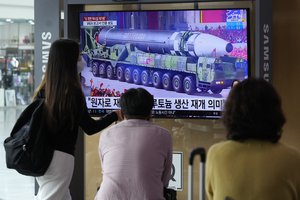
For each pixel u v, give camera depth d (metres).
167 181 4.29
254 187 2.83
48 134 4.45
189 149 6.48
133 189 3.94
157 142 4.07
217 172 2.95
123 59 6.25
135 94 4.23
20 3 23.89
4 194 8.75
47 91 4.43
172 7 6.27
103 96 6.34
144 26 6.17
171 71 6.12
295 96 6.31
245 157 2.89
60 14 6.36
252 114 2.86
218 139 6.38
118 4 6.25
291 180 2.80
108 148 4.11
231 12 5.93
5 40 26.78
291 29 6.28
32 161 4.38
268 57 5.79
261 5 5.73
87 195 6.76
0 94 27.48
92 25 6.28
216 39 5.98
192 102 6.10
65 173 4.51
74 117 4.47
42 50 6.36
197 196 6.35
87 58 6.33
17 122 4.54
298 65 6.27
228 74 5.98
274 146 2.90
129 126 4.15
